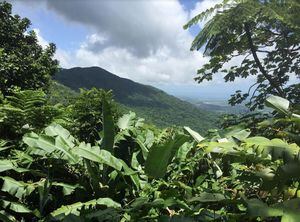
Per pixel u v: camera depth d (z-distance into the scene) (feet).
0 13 67.46
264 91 47.09
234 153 12.00
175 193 12.89
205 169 16.93
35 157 16.52
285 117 13.08
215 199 11.11
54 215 12.36
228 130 17.70
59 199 15.43
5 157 17.19
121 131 19.43
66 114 22.61
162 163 14.56
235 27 39.81
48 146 14.88
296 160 10.19
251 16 37.35
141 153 17.90
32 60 60.49
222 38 42.60
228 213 11.40
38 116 19.76
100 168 15.70
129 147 18.56
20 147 17.81
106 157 14.23
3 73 49.49
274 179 10.23
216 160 17.22
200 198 11.27
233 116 46.60
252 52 44.14
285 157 10.33
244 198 10.34
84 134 22.54
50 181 14.34
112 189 14.87
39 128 19.85
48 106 19.92
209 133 18.43
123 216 12.26
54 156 15.03
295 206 9.00
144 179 15.64
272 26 42.45
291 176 9.96
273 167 11.91
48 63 68.33
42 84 57.41
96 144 18.22
